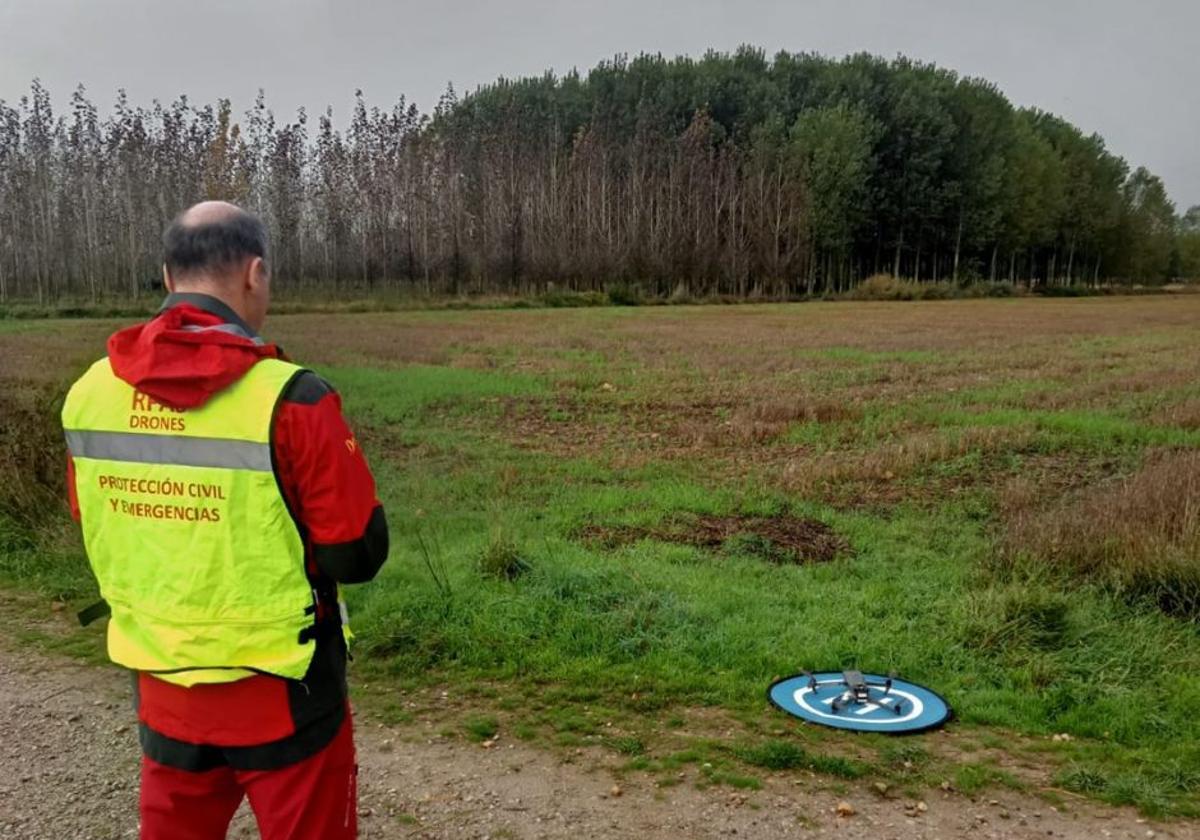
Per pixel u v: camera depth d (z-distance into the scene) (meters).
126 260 50.69
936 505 9.00
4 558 7.23
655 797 3.82
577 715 4.64
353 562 2.08
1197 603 5.86
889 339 28.77
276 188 58.06
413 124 61.47
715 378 18.98
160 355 2.01
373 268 61.16
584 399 16.16
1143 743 4.37
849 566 7.08
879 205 75.31
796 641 5.54
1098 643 5.42
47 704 4.75
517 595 6.14
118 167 50.16
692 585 6.41
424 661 5.30
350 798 2.29
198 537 2.04
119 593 2.15
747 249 64.88
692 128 69.56
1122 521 6.85
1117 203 97.94
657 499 9.08
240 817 3.60
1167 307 55.75
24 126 48.12
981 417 13.29
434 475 10.40
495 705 4.77
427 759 4.17
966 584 6.53
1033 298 72.38
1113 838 3.53
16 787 3.89
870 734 4.42
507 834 3.53
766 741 4.33
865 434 12.48
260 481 2.01
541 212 61.28
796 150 71.62
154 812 2.18
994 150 82.31
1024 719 4.61
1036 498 9.02
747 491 9.43
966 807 3.76
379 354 23.34
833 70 87.25
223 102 55.09
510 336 29.45
